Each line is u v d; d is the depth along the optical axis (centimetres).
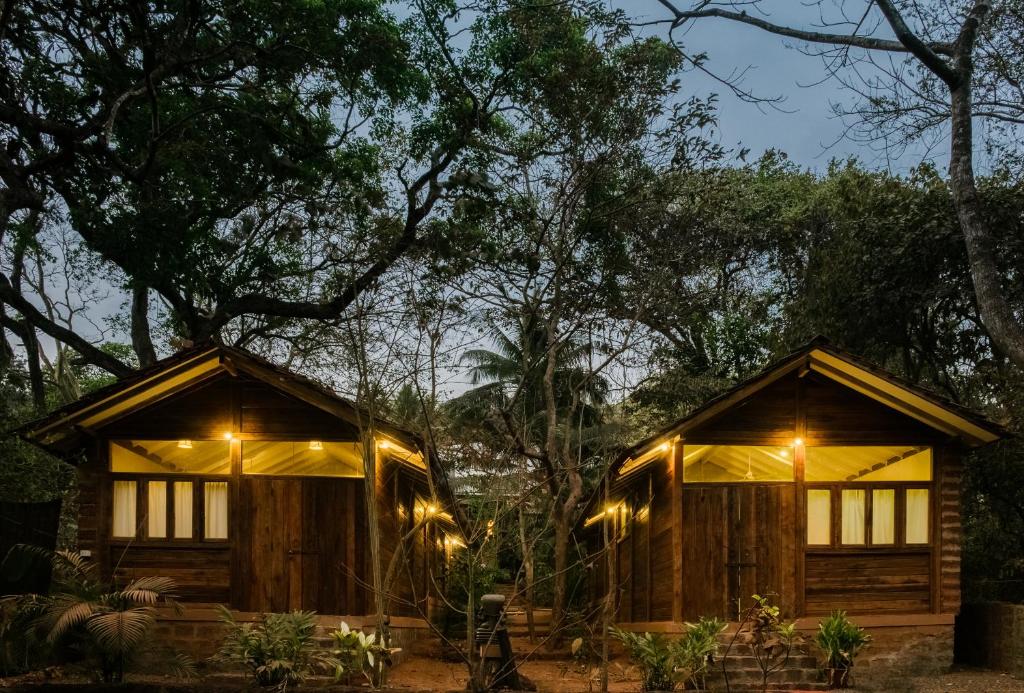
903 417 1204
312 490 1145
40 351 2152
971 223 1156
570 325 1759
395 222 1537
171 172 1628
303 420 1147
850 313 1720
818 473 1232
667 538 1199
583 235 1725
